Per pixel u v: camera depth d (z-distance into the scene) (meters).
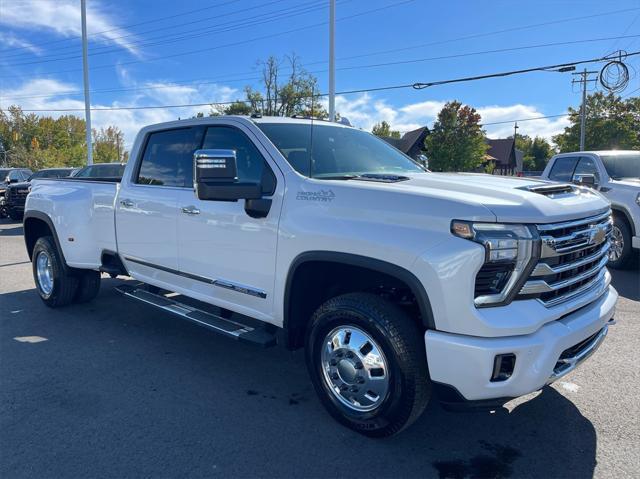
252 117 4.16
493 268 2.71
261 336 3.78
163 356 4.73
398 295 3.29
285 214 3.49
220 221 3.98
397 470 2.94
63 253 5.85
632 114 43.59
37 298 6.86
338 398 3.34
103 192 5.35
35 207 6.29
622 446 3.17
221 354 4.79
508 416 3.56
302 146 3.94
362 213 3.09
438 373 2.79
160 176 4.78
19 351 4.84
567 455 3.08
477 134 40.12
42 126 83.62
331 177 3.69
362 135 4.69
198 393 3.94
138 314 6.05
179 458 3.05
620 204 8.01
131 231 4.99
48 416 3.56
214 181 3.40
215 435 3.31
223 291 4.07
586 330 3.01
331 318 3.26
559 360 2.95
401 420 3.01
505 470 2.94
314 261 3.36
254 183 3.56
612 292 3.60
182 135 4.61
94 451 3.12
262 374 4.33
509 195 2.89
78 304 6.43
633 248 7.89
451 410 2.89
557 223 2.86
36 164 63.69
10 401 3.79
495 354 2.66
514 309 2.75
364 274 3.33
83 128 91.81
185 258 4.38
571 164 9.57
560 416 3.55
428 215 2.82
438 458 3.06
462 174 3.94
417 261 2.80
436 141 40.16
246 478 2.86
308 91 27.83
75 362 4.57
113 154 96.62
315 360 3.43
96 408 3.69
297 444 3.20
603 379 4.12
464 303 2.68
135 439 3.26
